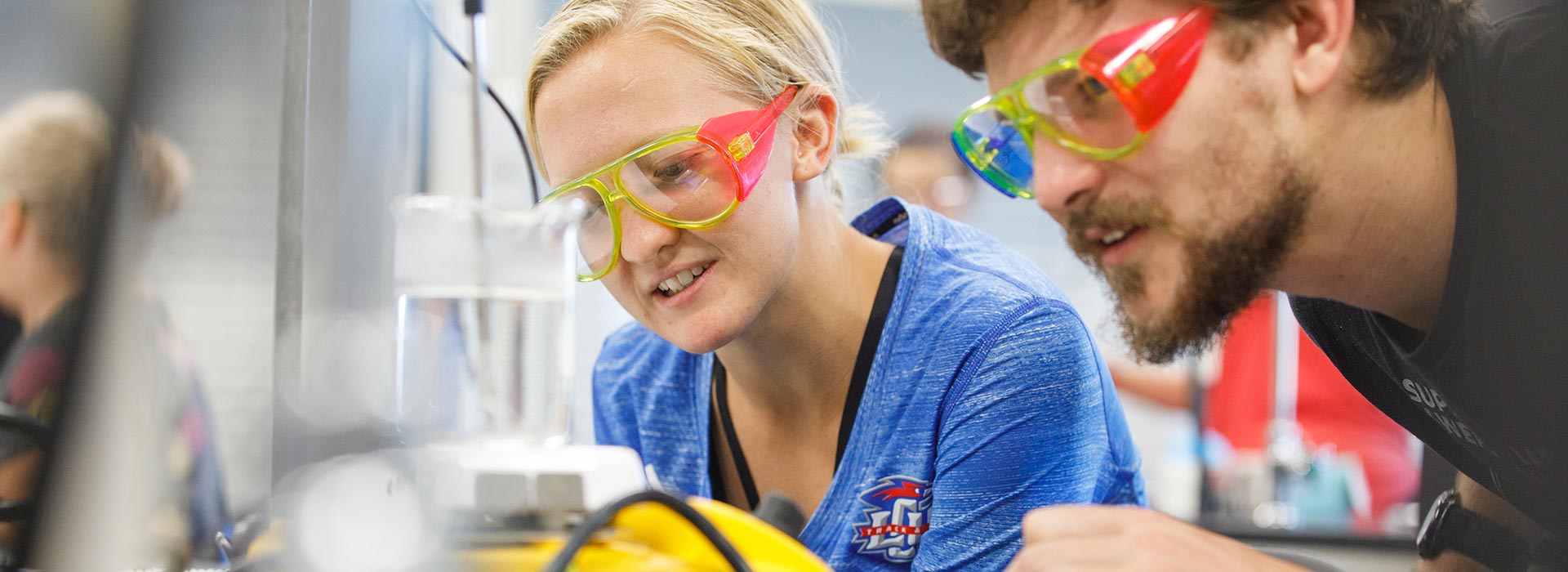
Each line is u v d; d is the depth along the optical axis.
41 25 2.06
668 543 0.68
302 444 0.72
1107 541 0.71
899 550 1.15
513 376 0.78
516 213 0.81
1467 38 0.82
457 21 1.17
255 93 2.50
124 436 0.87
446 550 0.64
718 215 1.00
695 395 1.29
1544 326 0.78
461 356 0.77
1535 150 0.77
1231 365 3.16
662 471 1.30
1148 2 0.78
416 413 0.75
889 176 3.57
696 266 1.04
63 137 1.31
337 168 0.74
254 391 2.95
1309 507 2.82
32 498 0.84
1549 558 0.81
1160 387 3.33
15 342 1.25
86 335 0.83
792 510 0.80
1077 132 0.80
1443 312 0.85
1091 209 0.82
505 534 0.65
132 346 0.89
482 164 0.93
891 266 1.20
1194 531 0.74
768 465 1.26
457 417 0.76
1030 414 1.09
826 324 1.16
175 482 1.58
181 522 1.53
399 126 0.80
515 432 0.78
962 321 1.13
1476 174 0.80
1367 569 2.43
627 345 1.39
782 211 1.07
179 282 2.94
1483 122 0.80
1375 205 0.83
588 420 3.50
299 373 0.73
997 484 1.09
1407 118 0.82
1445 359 0.88
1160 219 0.80
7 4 2.06
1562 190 0.76
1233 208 0.79
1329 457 2.93
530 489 0.66
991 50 0.85
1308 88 0.79
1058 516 0.74
